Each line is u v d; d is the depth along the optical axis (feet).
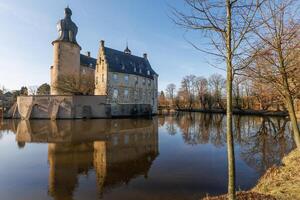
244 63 16.96
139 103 189.78
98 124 117.91
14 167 44.91
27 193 31.96
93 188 33.47
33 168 44.14
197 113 230.48
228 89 15.66
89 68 218.79
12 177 38.86
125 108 176.04
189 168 43.29
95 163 47.39
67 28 180.34
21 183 35.91
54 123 122.93
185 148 62.23
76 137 79.46
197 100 290.15
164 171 41.55
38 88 247.91
